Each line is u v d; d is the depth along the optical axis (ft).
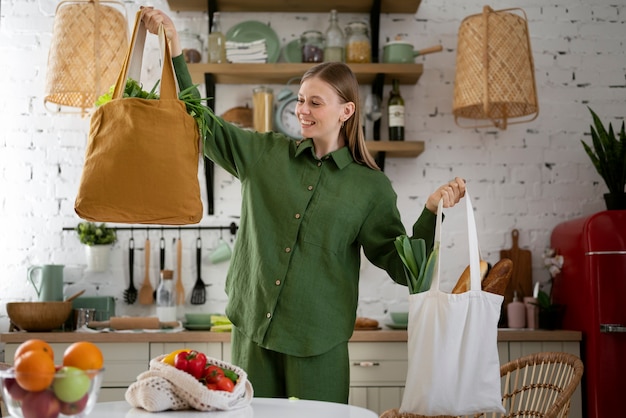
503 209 13.42
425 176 13.39
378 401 11.09
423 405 6.54
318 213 7.90
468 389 6.53
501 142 13.53
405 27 13.61
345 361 7.89
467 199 6.92
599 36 13.82
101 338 10.96
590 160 13.57
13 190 13.05
